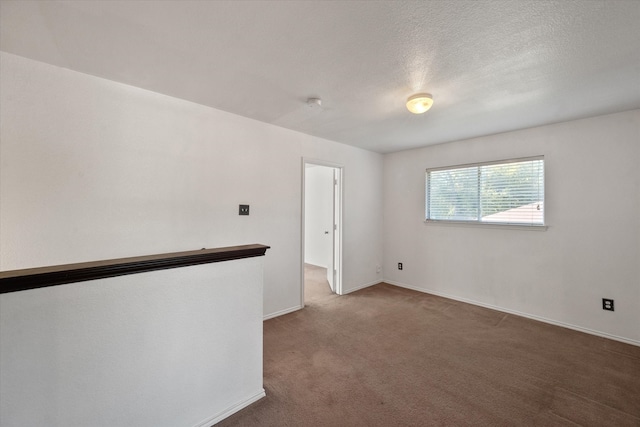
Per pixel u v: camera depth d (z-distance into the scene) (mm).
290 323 3115
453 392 1926
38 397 1115
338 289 4219
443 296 4074
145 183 2338
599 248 2834
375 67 1928
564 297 3043
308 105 2613
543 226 3143
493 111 2730
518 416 1701
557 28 1486
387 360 2338
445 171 4078
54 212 1945
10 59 1792
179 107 2520
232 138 2887
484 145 3637
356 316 3326
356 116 2924
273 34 1571
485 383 2027
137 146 2295
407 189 4504
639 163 2629
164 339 1440
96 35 1589
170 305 1457
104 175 2145
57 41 1651
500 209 3521
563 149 3037
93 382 1239
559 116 2863
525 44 1637
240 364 1751
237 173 2938
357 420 1664
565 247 3035
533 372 2168
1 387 1047
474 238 3754
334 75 2047
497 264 3545
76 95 2021
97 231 2113
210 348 1612
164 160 2439
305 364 2275
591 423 1646
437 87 2223
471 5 1317
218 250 1666
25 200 1848
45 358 1127
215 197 2771
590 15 1381
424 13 1378
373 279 4707
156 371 1416
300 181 3541
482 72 1979
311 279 5125
